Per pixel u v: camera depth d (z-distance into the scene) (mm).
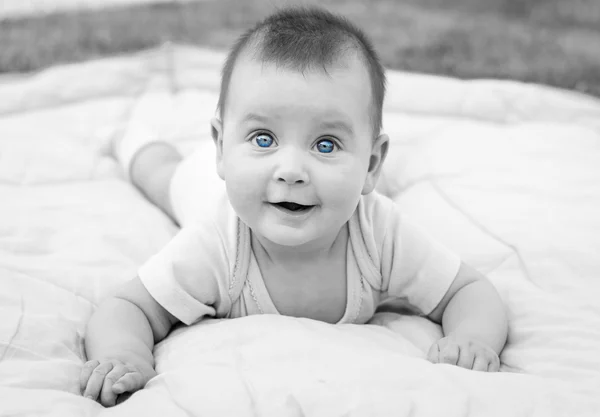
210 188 1626
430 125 2281
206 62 2773
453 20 3787
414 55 3256
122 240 1663
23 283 1429
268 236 1222
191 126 2270
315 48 1213
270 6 3738
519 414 1046
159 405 1041
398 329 1388
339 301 1383
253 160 1202
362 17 3725
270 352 1152
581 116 2451
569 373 1218
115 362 1175
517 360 1290
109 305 1324
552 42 3504
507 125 2418
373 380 1078
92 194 1907
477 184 1852
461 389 1080
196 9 3764
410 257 1378
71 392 1154
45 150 2107
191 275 1333
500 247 1602
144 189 1957
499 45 3438
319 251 1327
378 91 1306
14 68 3031
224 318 1415
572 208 1714
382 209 1392
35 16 3625
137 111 2359
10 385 1127
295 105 1178
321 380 1071
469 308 1358
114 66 2684
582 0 4121
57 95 2521
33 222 1697
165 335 1361
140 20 3588
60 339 1276
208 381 1075
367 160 1269
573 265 1516
